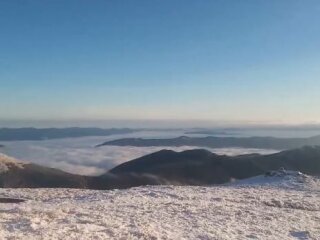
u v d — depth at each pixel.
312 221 24.22
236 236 18.42
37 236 13.22
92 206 23.20
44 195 33.94
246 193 36.78
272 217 24.20
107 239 14.27
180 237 16.58
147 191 35.47
